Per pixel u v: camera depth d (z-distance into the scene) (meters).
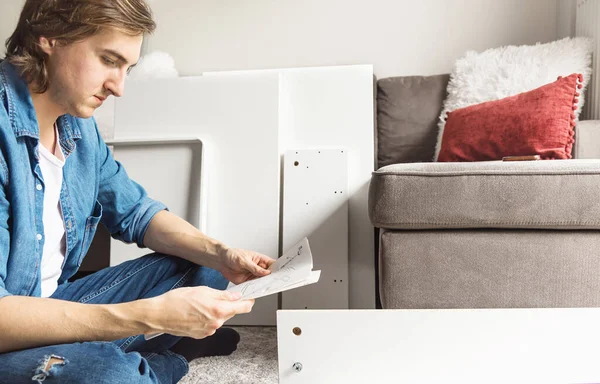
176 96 1.92
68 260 1.08
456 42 2.35
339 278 1.80
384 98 2.22
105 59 0.86
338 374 0.92
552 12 2.30
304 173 1.84
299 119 1.92
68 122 1.01
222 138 1.88
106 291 1.07
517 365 0.91
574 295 1.29
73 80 0.85
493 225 1.30
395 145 2.18
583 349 0.90
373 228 1.84
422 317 0.90
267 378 1.27
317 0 2.43
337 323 0.91
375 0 2.40
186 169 1.88
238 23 2.50
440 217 1.31
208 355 1.44
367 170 1.87
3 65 0.89
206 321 0.78
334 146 1.90
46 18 0.82
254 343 1.58
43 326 0.73
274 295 1.81
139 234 1.18
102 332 0.75
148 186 1.89
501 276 1.31
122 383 0.73
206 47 2.52
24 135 0.88
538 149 1.73
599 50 1.96
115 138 1.94
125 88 1.94
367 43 2.41
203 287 0.83
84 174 1.08
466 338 0.90
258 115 1.87
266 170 1.85
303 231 1.82
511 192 1.28
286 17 2.46
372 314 0.90
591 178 1.25
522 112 1.79
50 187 0.99
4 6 2.64
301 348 0.92
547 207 1.26
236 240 1.85
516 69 2.00
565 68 1.96
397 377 0.92
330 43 2.43
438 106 2.17
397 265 1.35
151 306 0.76
